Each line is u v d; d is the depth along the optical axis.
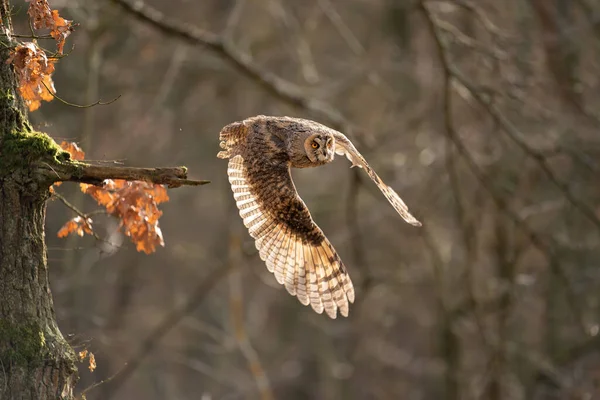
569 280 17.58
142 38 21.33
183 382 27.27
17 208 6.24
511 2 18.88
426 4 14.84
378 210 23.33
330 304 7.88
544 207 17.50
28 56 6.31
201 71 22.08
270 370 28.12
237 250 19.47
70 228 7.69
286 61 24.39
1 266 6.20
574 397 18.05
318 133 7.32
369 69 20.91
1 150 6.28
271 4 19.84
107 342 17.98
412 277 22.31
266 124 7.47
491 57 15.16
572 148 16.11
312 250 7.68
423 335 30.64
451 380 20.38
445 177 20.44
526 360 20.66
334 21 17.67
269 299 28.53
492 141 19.34
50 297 6.41
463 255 20.94
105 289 23.92
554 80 17.67
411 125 20.34
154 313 25.45
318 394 30.09
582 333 18.77
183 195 24.34
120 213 7.53
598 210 18.56
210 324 26.89
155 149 22.94
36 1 6.53
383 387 28.73
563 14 18.17
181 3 23.42
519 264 19.44
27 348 6.09
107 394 20.98
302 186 24.61
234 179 7.50
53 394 6.11
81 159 7.36
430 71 21.36
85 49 19.47
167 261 26.00
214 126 23.83
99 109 22.22
